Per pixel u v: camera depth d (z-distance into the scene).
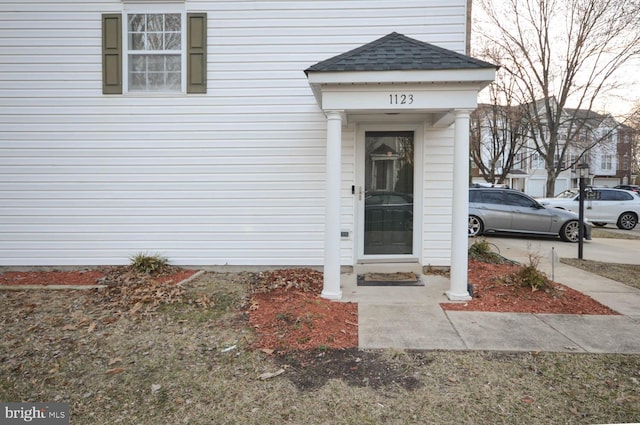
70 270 6.73
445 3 6.38
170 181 6.71
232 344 3.83
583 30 21.50
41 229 6.74
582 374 3.30
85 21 6.59
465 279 5.16
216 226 6.75
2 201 6.72
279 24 6.54
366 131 6.65
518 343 3.88
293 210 6.71
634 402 2.90
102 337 3.98
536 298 5.21
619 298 5.36
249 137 6.65
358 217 6.68
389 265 6.58
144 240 6.76
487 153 32.38
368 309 4.81
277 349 3.72
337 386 3.12
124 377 3.26
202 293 5.35
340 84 4.93
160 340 3.92
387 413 2.79
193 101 6.64
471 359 3.56
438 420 2.72
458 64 4.77
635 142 35.28
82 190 6.71
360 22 6.48
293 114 6.63
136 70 6.70
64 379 3.24
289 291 5.46
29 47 6.60
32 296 5.25
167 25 6.66
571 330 4.21
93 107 6.64
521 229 11.16
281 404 2.90
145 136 6.67
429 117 6.39
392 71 4.78
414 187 6.66
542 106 27.03
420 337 4.00
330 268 5.18
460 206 5.12
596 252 9.29
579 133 24.44
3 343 3.84
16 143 6.67
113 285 5.71
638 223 15.45
